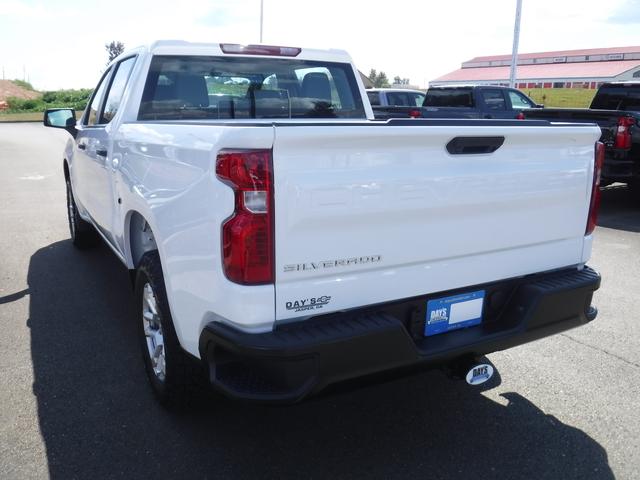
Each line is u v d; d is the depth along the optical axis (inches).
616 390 143.4
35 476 108.4
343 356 95.7
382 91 651.5
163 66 157.6
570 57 2556.6
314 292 97.3
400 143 98.8
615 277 234.1
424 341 110.0
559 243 126.6
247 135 88.9
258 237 91.4
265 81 172.6
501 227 115.6
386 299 105.1
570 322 124.2
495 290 119.9
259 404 94.3
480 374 115.8
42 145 796.0
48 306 191.5
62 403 133.2
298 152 91.4
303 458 115.7
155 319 130.6
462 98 569.0
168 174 111.7
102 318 181.9
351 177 95.7
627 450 119.4
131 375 146.5
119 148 148.4
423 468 113.0
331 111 186.1
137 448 117.6
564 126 118.9
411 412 133.0
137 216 145.4
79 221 244.2
